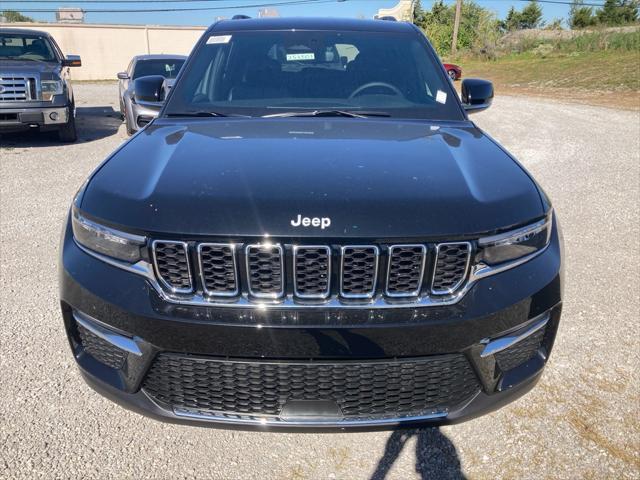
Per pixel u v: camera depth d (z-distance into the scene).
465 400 2.08
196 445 2.37
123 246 1.98
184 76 3.29
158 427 2.46
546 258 2.15
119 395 2.10
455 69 20.75
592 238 4.81
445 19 41.81
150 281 1.96
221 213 1.91
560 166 7.57
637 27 35.62
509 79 24.12
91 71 31.52
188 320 1.90
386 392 1.99
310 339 1.88
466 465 2.28
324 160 2.24
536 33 37.91
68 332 2.22
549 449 2.35
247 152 2.33
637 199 6.01
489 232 1.95
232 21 3.76
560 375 2.83
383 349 1.91
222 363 1.94
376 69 3.33
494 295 1.98
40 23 30.00
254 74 3.29
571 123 11.82
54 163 7.46
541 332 2.18
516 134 10.23
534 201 2.16
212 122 2.89
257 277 1.90
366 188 2.01
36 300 3.54
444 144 2.54
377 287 1.91
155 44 32.50
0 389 2.66
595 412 2.57
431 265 1.91
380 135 2.65
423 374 1.99
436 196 2.00
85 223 2.10
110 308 1.99
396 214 1.91
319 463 2.29
